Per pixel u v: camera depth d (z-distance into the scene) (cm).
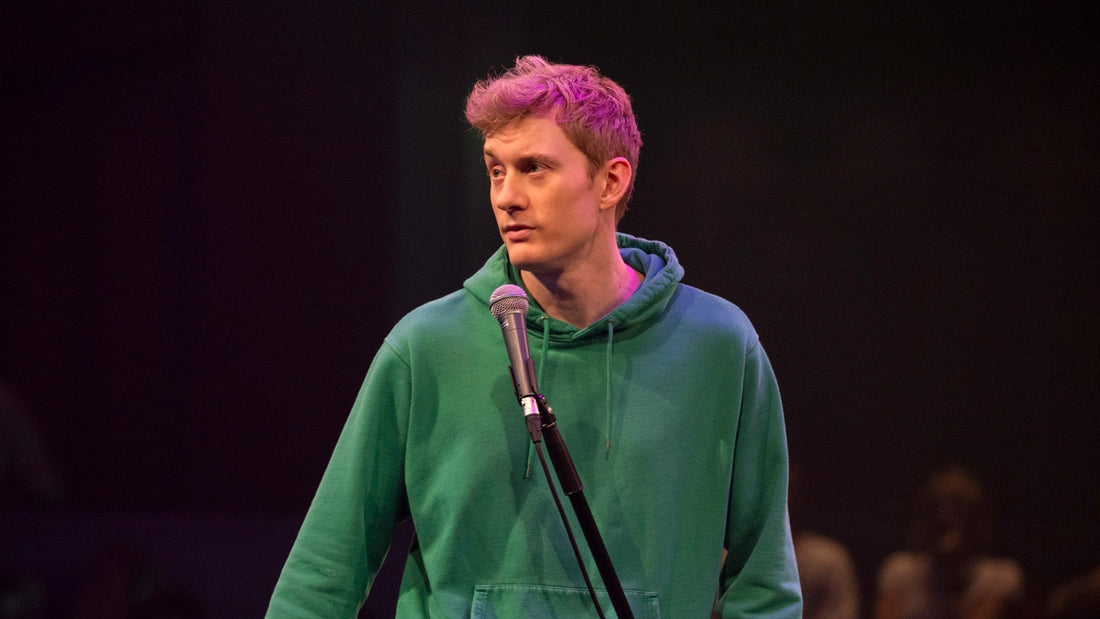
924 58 1648
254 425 1716
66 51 1825
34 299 1834
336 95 1683
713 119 1686
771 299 1683
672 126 1692
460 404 561
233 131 1742
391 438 570
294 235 1708
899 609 1583
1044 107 1619
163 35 1773
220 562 1582
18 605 1538
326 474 575
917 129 1652
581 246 549
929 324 1647
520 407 555
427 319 577
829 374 1669
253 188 1733
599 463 555
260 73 1727
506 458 554
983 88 1636
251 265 1730
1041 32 1619
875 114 1661
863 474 1652
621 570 548
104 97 1819
